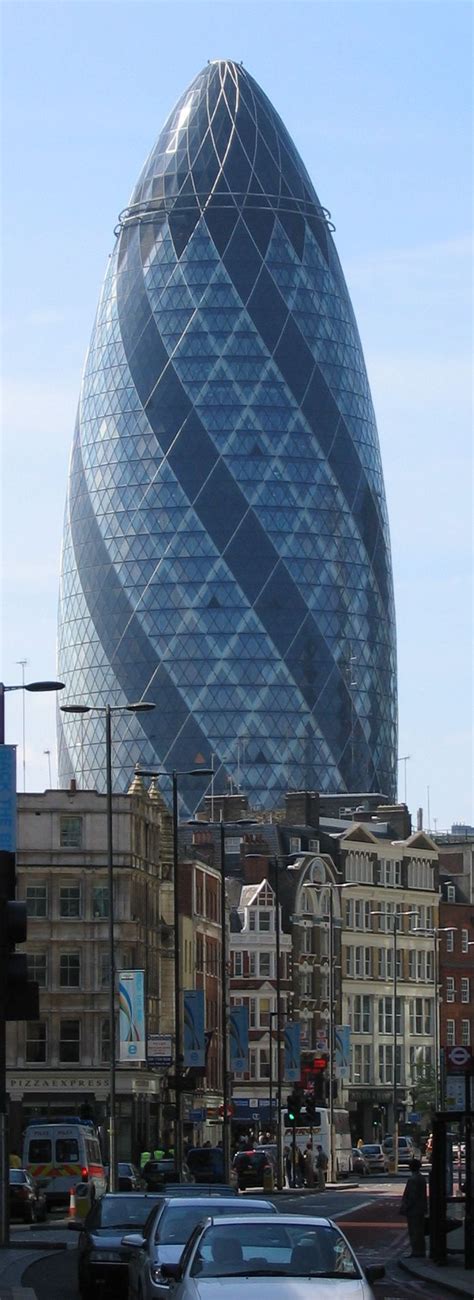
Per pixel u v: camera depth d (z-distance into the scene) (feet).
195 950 581.53
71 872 483.51
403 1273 198.49
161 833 536.42
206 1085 593.01
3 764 254.88
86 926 483.10
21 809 483.10
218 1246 100.73
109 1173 322.75
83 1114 420.77
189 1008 381.81
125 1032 362.74
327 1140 577.02
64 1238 255.09
